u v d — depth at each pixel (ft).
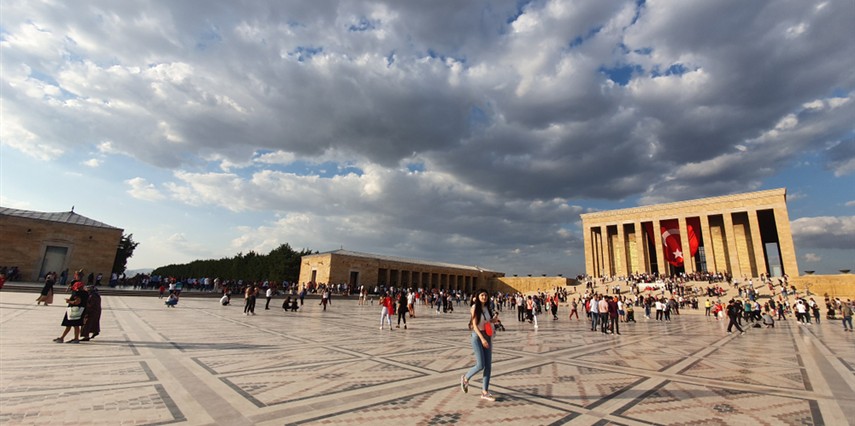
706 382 29.73
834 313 118.42
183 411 19.72
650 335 66.95
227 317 73.92
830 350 49.83
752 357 42.98
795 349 50.34
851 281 160.86
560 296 205.98
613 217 279.49
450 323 81.00
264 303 126.31
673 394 25.88
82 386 23.35
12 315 56.54
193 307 94.79
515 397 24.32
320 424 18.51
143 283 162.71
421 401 22.85
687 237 245.04
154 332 48.52
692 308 154.51
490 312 25.34
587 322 94.63
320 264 225.35
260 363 32.40
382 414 20.30
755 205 222.69
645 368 35.27
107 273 155.74
